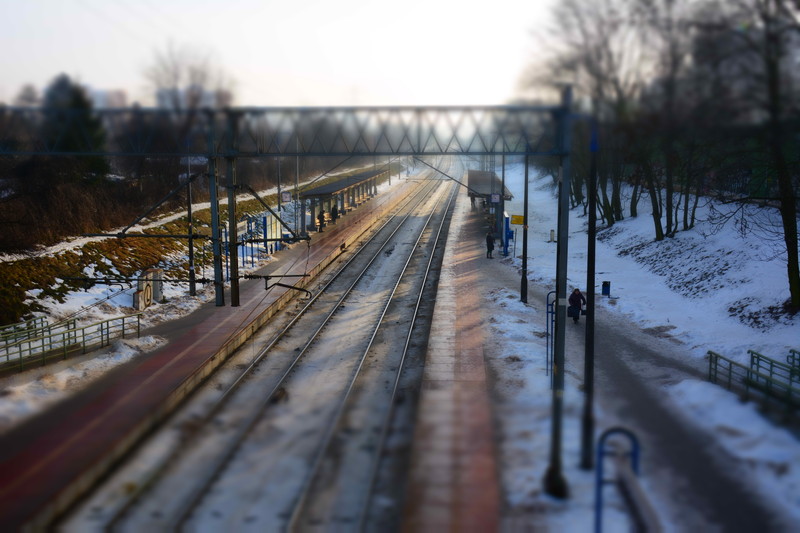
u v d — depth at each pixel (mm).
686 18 17906
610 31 24891
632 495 8219
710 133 16500
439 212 66250
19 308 22594
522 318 23734
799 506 8883
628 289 28266
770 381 14023
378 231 52344
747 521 8469
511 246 42750
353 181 60531
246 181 62938
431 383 15750
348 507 9938
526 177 26234
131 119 17562
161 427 13844
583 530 8484
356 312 26172
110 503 10320
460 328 22297
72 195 32781
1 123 16531
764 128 15875
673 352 19203
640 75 23203
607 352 19094
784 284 21922
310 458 11898
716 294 24203
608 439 11219
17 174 30391
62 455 11477
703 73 16844
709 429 11820
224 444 12766
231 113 16406
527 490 9680
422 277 33281
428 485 10078
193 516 9812
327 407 14945
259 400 15734
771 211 31547
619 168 39781
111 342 20250
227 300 27578
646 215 43531
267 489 10695
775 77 15617
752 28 16125
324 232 48688
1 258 24812
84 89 27281
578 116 14234
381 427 13398
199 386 16969
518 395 14500
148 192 42438
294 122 16625
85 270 27875
